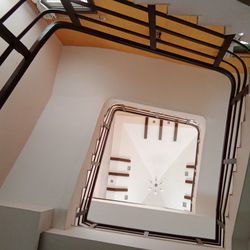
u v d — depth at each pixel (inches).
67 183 98.3
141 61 121.9
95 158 125.4
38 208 87.7
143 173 218.8
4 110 86.0
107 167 205.3
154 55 120.6
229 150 90.9
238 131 84.3
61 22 73.5
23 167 101.0
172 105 120.9
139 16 91.0
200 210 121.4
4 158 93.7
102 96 117.9
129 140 219.9
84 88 118.9
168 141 217.8
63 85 119.3
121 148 218.5
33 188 96.8
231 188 86.2
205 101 121.6
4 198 93.6
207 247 92.7
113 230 104.1
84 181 111.0
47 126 110.7
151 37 73.2
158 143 219.0
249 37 67.9
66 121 112.4
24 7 84.6
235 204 79.0
